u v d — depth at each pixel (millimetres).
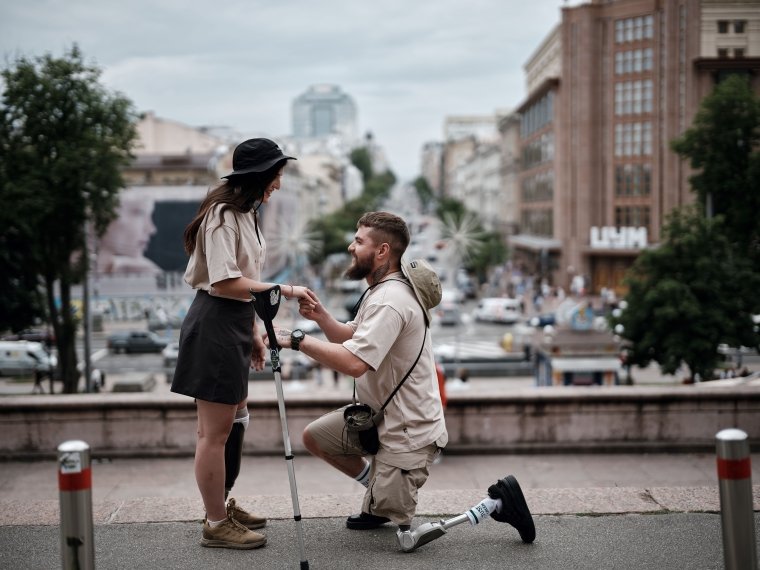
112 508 4410
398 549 3768
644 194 54688
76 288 54688
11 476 8148
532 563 3592
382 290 3705
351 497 4539
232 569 3557
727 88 17531
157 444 8797
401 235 3822
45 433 8719
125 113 25422
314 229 82500
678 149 18328
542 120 73750
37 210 23641
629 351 22188
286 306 50500
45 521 4250
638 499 4461
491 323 59219
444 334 53375
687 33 40031
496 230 104938
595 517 4219
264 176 3576
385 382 3730
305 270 86562
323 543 3861
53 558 3723
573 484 7594
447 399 8656
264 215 64500
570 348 23250
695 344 20172
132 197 53344
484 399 8641
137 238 53500
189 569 3561
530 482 7699
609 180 59125
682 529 4020
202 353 3586
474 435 8688
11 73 24219
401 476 3709
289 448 3521
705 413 8562
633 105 54438
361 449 3773
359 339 3570
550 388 8992
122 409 8750
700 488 4645
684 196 45500
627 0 55656
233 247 3533
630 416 8617
